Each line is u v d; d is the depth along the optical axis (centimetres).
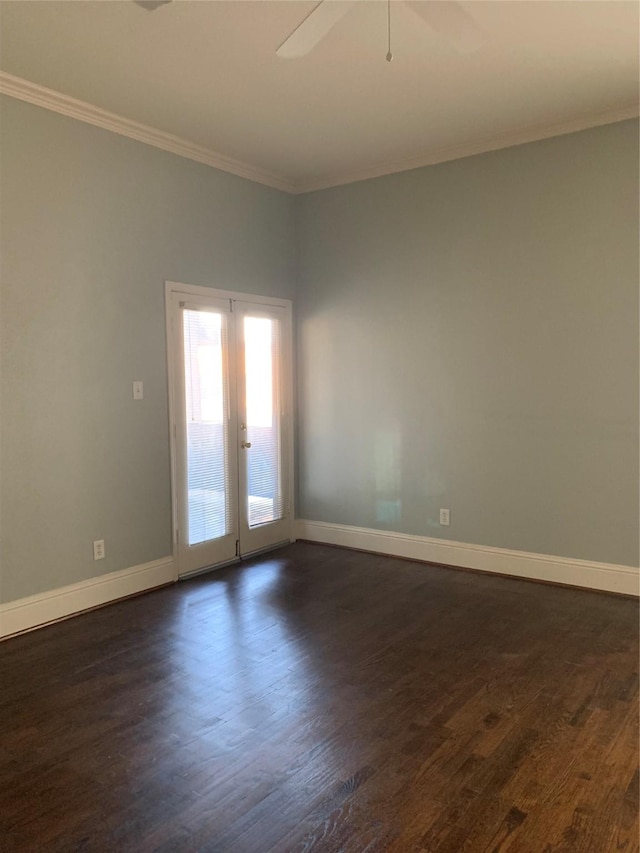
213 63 304
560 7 262
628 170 361
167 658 301
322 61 303
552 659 296
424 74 317
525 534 409
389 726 241
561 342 388
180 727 242
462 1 256
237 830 187
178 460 411
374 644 315
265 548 482
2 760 222
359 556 469
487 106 355
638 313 363
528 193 393
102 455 369
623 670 284
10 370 325
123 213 374
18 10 257
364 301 467
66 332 348
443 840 182
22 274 328
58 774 214
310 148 415
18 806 199
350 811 194
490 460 419
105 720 247
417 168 436
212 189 428
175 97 340
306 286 496
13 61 300
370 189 458
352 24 270
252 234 459
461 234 420
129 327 380
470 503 429
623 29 278
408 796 201
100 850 180
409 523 458
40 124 333
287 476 502
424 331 440
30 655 306
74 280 351
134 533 388
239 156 429
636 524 371
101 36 278
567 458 391
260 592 393
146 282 388
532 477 404
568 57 302
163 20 265
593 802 197
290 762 220
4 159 319
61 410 348
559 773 211
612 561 380
